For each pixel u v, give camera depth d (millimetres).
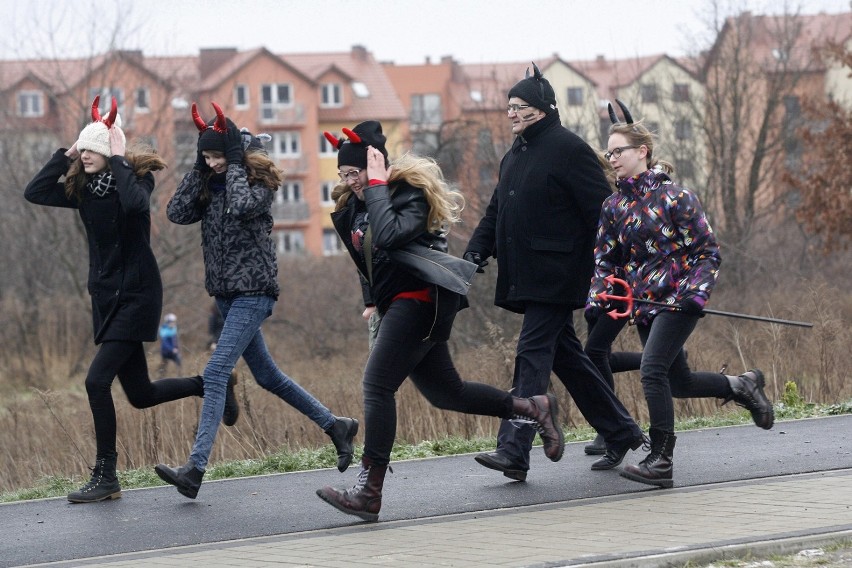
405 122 143250
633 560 13578
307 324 74438
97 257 19688
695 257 18734
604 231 19188
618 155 18938
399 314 16703
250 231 19219
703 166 80625
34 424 32531
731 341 35031
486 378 32594
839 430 24359
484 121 63000
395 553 14609
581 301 19547
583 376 20141
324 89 188750
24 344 71250
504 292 19750
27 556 15750
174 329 71000
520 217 19469
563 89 79875
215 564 14406
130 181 19141
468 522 16453
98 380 19516
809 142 73688
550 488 19000
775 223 77125
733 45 82312
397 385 16922
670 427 18641
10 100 85188
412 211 16297
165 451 28141
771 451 21766
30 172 84062
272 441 28344
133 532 16969
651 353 18672
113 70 85375
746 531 15031
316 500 19016
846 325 35188
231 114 97562
